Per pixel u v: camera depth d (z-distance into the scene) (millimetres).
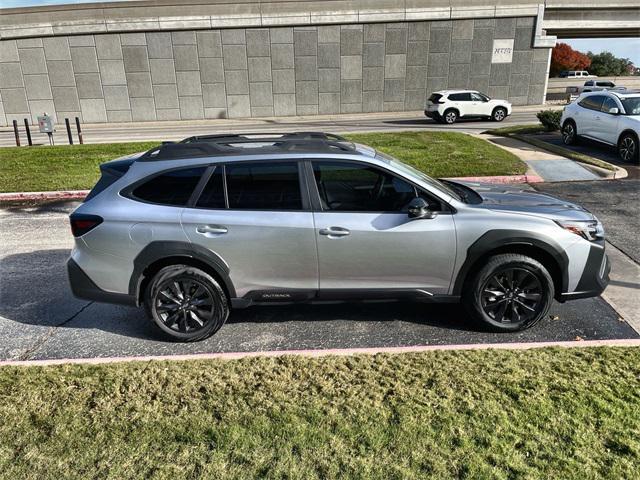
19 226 8703
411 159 13141
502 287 4609
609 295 5430
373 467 2930
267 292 4605
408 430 3229
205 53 30906
